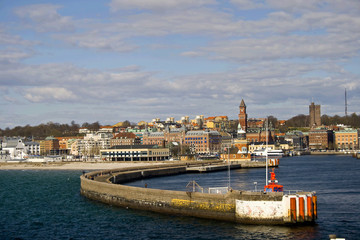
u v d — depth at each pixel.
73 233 86.31
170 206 98.56
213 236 79.56
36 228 91.38
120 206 112.94
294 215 81.94
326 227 84.12
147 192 104.69
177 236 80.81
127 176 190.00
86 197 133.00
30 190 157.38
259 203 83.50
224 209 88.31
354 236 78.06
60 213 106.38
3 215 105.31
